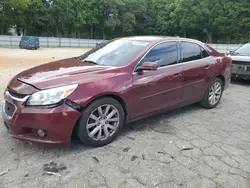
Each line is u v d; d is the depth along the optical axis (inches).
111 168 111.3
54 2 1823.3
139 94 142.0
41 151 123.7
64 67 140.5
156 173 108.6
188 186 100.7
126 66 139.6
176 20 2134.6
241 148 134.5
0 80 289.7
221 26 1865.2
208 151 129.6
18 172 106.3
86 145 130.6
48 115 110.3
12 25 1729.8
